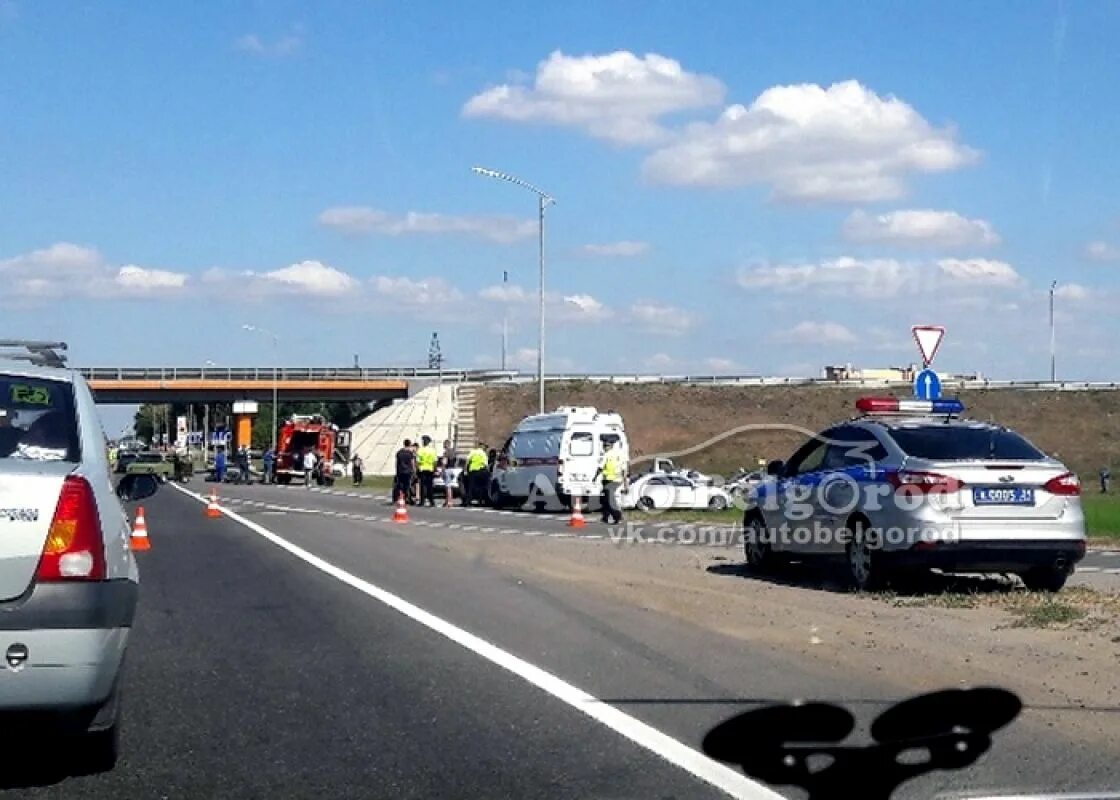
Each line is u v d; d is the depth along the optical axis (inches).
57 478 264.4
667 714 348.8
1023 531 549.3
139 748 318.0
